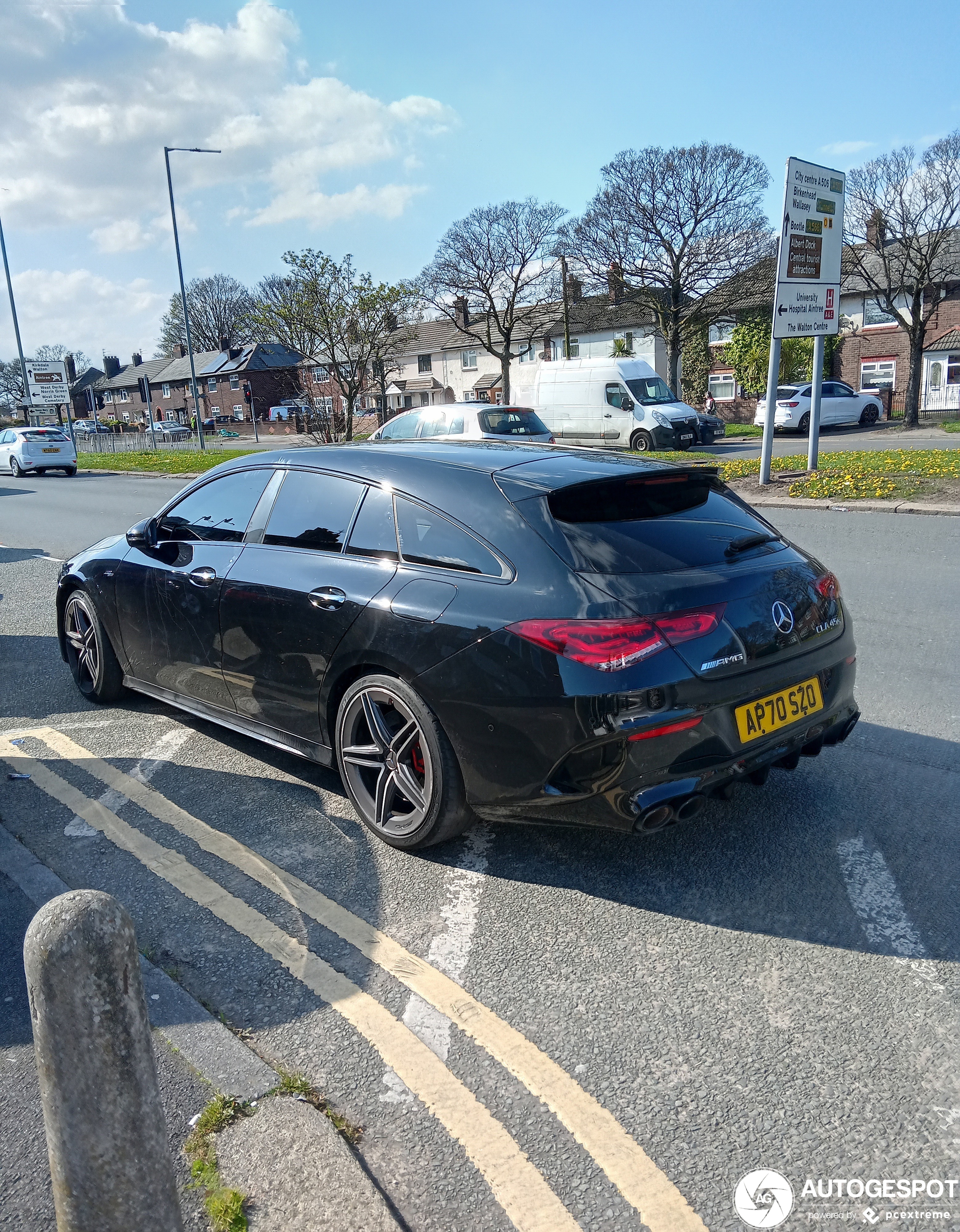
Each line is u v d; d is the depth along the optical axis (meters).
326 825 3.83
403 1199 2.02
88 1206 1.47
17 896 3.25
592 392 26.12
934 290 32.28
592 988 2.74
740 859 3.48
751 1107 2.27
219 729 5.00
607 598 2.95
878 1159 2.11
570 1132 2.20
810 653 3.38
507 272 45.59
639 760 2.89
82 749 4.73
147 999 2.67
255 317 28.58
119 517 15.67
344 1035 2.54
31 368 38.28
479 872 3.44
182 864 3.51
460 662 3.13
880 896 3.20
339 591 3.58
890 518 11.23
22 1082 2.36
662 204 36.47
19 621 7.84
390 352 32.72
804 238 13.58
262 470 4.30
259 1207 1.93
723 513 3.62
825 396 31.61
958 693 5.24
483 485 3.40
